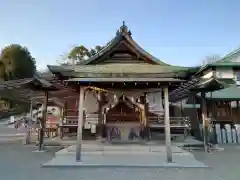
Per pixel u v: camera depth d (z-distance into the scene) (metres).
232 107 15.02
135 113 12.51
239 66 16.36
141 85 8.36
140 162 7.62
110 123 12.10
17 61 46.47
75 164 7.30
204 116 10.75
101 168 7.02
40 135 10.77
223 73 16.44
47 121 16.45
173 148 9.73
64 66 9.12
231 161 8.27
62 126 12.99
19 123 25.61
